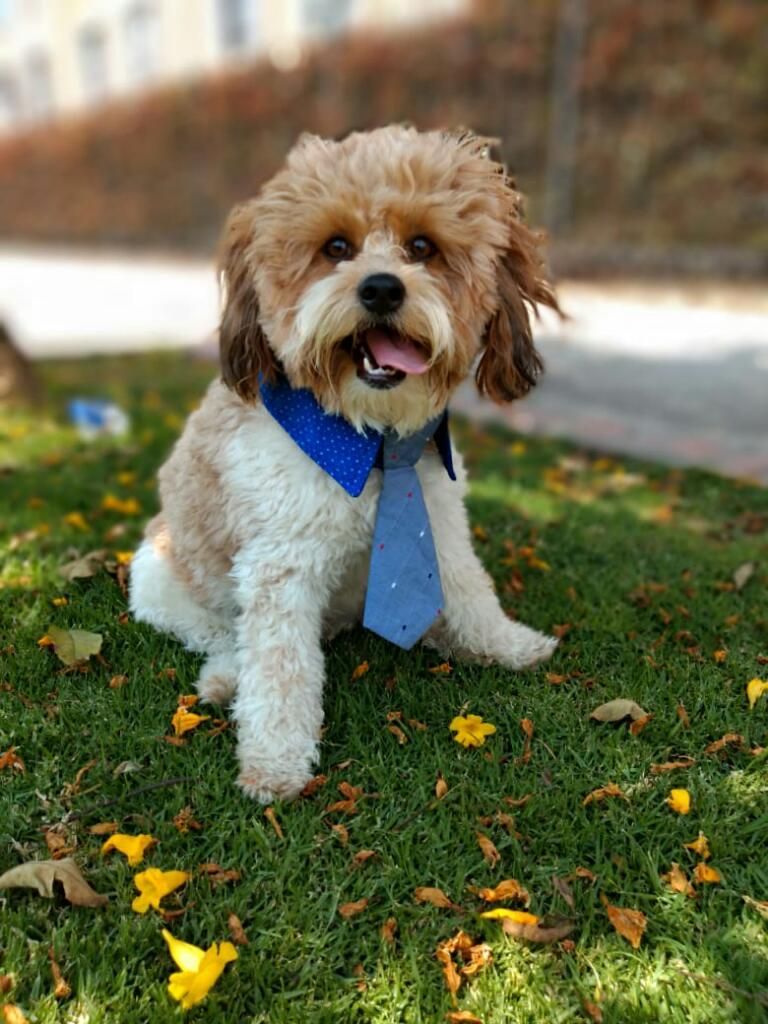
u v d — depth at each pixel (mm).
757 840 454
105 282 3793
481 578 605
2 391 1320
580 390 1514
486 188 518
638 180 2945
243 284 530
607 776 496
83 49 6305
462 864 440
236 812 477
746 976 383
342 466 503
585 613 671
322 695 559
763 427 1251
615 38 2920
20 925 407
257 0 4656
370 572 534
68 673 583
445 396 531
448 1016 368
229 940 403
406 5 3820
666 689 568
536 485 968
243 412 547
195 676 591
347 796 482
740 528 846
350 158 500
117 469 1015
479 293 513
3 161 6758
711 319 2182
